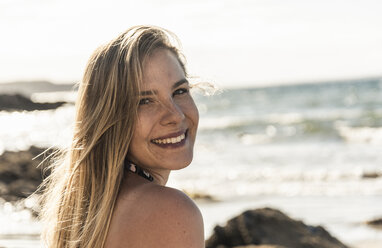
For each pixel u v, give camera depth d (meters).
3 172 11.09
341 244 7.42
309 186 15.55
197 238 1.72
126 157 1.96
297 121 41.03
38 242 6.15
